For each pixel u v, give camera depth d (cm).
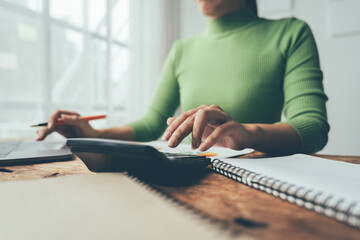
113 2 160
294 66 66
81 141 28
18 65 109
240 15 80
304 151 47
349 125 146
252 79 74
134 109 172
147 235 13
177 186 25
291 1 155
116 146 27
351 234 15
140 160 26
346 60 145
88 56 136
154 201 18
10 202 18
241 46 77
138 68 174
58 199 18
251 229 15
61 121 58
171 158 30
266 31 76
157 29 188
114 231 13
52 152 42
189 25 204
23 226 14
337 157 44
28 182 23
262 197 22
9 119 107
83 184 23
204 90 81
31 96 113
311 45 68
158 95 92
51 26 120
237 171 27
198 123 34
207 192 23
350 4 141
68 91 130
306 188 19
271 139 42
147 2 184
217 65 80
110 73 150
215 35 83
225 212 18
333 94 149
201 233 13
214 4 77
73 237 13
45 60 116
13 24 107
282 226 16
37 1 113
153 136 83
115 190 21
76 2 131
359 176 24
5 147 48
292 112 58
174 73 92
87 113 136
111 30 150
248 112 74
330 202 17
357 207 16
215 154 40
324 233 15
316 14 150
